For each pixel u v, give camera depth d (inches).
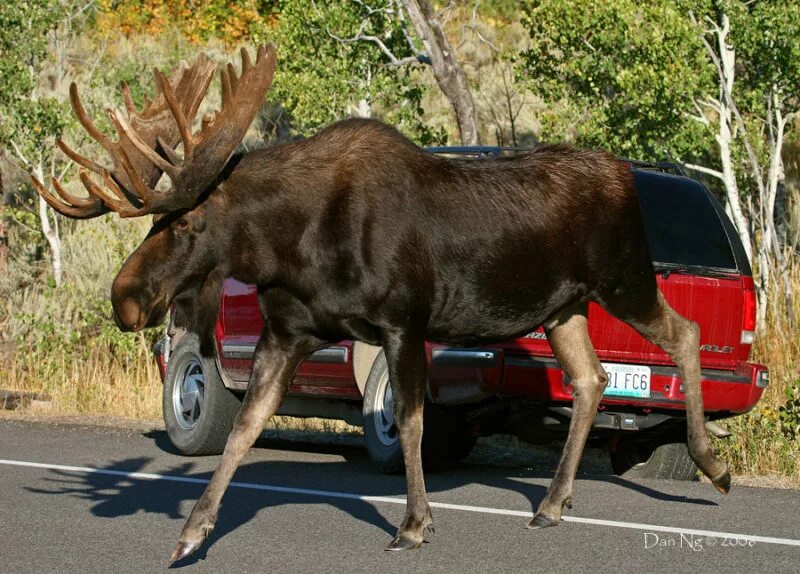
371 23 1257.4
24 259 1480.1
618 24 991.6
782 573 395.9
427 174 460.4
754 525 472.7
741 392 607.5
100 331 1296.8
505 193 474.0
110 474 607.5
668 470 642.2
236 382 690.2
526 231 472.7
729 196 1034.7
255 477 600.1
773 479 639.8
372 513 495.5
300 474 613.6
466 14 1871.3
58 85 1729.8
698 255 613.0
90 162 405.4
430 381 581.6
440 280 456.8
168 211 409.4
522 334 492.4
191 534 402.6
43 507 509.4
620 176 507.2
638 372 587.8
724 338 611.8
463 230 458.3
